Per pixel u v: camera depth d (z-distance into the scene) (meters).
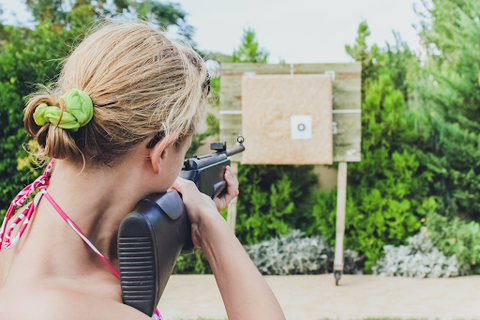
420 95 4.87
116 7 5.71
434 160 4.80
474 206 4.81
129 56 0.69
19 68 4.13
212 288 4.21
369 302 3.68
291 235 4.82
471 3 4.66
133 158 0.72
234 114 4.52
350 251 4.78
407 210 4.83
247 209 4.98
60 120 0.62
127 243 0.67
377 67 5.04
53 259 0.66
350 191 4.95
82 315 0.57
